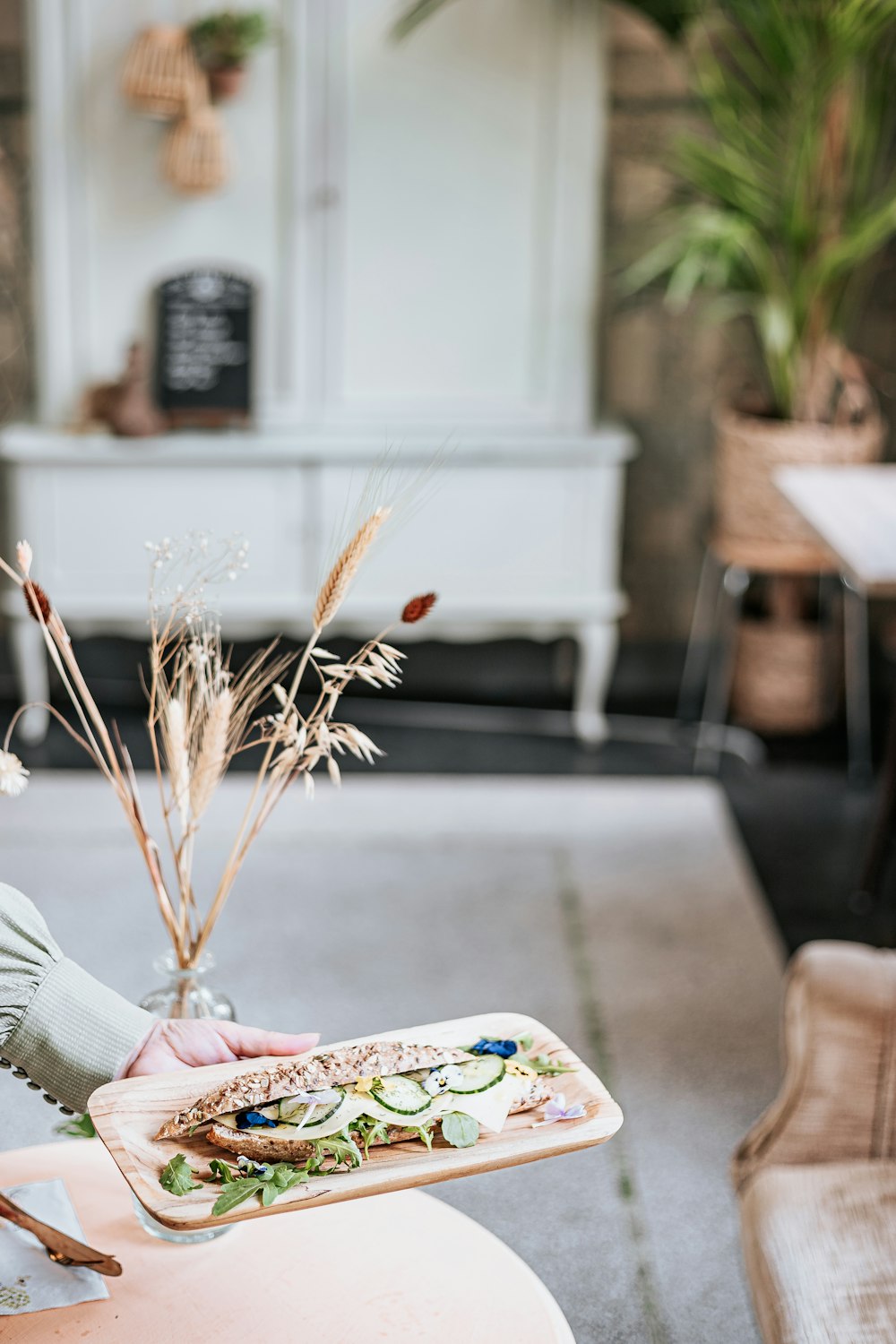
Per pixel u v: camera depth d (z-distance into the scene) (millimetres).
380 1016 2826
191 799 1473
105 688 4445
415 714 4352
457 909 3258
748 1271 1664
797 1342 1460
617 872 3455
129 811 1504
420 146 3775
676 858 3525
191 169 3660
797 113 3732
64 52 3662
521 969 3023
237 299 3832
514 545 3984
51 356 3850
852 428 4020
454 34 3707
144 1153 1293
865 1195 1663
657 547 4570
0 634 4414
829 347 4016
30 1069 1460
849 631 4152
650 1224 2322
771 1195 1688
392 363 3924
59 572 3902
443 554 3975
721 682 4207
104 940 3047
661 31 3801
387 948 3086
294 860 3445
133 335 3863
